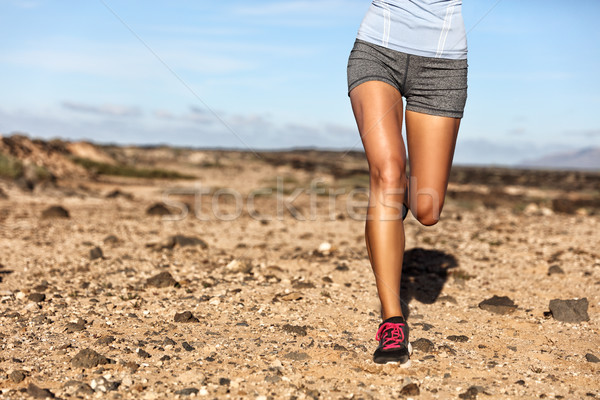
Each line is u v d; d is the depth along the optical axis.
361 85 2.99
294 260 6.29
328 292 4.68
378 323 3.84
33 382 2.72
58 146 33.00
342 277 5.37
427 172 3.11
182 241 7.44
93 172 28.03
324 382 2.76
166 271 5.41
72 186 21.17
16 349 3.22
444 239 8.09
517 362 3.12
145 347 3.28
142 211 13.34
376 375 2.87
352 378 2.82
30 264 6.03
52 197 16.36
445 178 3.14
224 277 5.32
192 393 2.58
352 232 9.25
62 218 11.07
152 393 2.58
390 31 3.00
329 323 3.81
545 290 4.93
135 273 5.53
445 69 3.01
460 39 3.02
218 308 4.20
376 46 3.03
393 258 2.96
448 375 2.87
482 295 4.76
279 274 5.49
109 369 2.91
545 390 2.70
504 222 10.44
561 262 6.15
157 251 6.96
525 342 3.51
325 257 6.48
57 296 4.53
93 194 18.23
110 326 3.72
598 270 5.68
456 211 14.39
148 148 51.69
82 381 2.73
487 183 38.00
